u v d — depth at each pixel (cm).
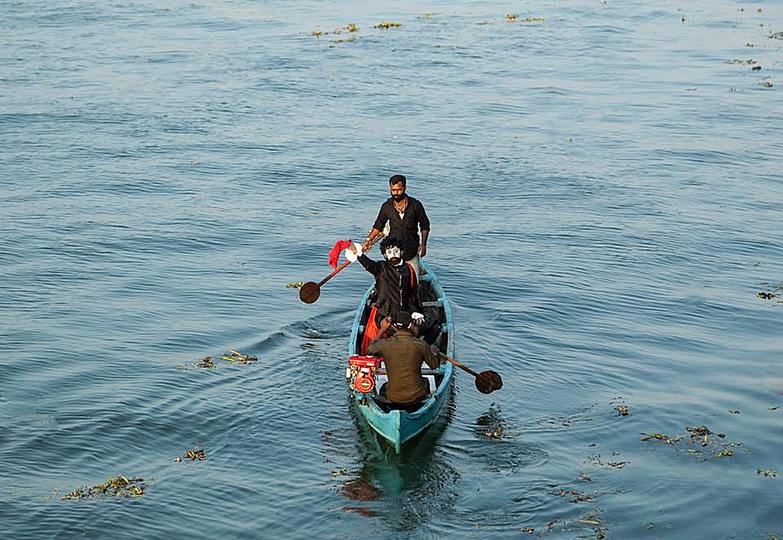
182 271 1564
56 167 2150
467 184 2084
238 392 1135
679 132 2541
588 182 2097
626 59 3612
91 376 1169
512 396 1139
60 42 3766
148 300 1436
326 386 1154
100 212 1852
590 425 1067
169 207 1898
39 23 4216
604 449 1016
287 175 2142
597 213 1891
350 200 1975
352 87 3066
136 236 1723
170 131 2498
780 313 1401
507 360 1238
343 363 1220
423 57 3566
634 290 1494
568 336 1318
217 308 1408
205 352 1251
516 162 2258
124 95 2889
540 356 1251
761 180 2117
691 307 1426
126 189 2009
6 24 4172
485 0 5156
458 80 3203
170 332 1314
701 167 2217
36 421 1052
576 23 4416
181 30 4116
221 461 988
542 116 2728
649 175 2152
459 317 1383
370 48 3709
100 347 1259
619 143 2430
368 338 1205
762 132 2541
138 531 862
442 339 1241
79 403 1095
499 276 1550
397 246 1159
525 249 1686
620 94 3025
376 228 1306
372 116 2706
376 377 1132
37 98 2820
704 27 4338
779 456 998
